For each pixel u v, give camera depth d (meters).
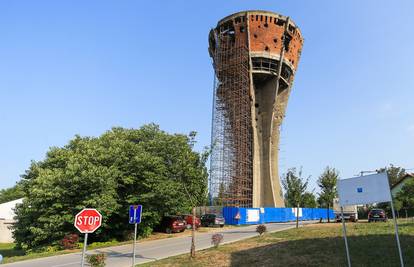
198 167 22.08
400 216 61.50
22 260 21.02
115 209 30.27
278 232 28.03
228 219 50.28
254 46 72.50
